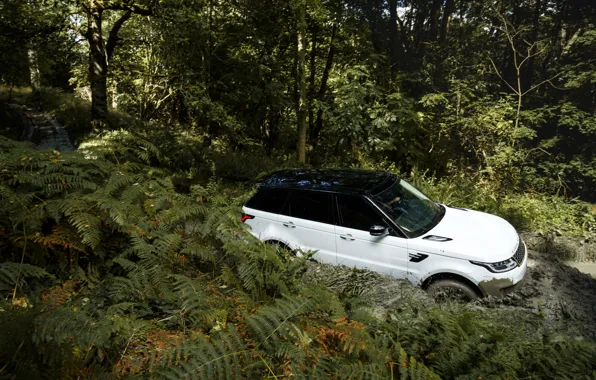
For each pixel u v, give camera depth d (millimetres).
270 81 15672
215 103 12734
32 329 1750
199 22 12133
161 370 1867
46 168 3668
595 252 6578
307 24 13516
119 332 2191
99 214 3572
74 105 23016
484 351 2258
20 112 21219
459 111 13562
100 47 15078
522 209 8820
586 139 12578
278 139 17734
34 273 2559
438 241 4551
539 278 4891
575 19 13859
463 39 15266
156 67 19531
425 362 2373
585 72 12594
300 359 1977
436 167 13758
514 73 15203
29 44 15219
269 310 2402
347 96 12812
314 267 4918
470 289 4332
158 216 3887
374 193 5086
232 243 3639
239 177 11484
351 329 2338
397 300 4004
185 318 2719
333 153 16875
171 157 11977
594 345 2297
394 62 14664
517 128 12422
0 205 3123
